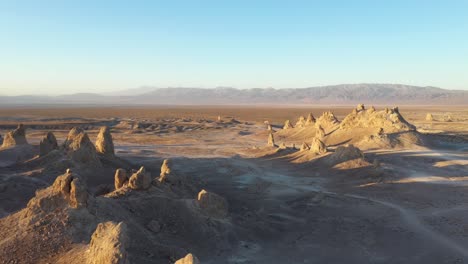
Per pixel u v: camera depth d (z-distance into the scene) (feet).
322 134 313.32
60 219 83.15
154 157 240.32
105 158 177.58
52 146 183.52
